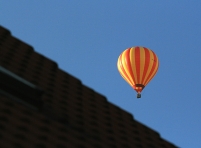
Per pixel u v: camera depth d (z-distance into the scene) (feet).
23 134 47.85
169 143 69.21
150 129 70.33
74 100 66.54
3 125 47.29
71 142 52.24
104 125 63.26
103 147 55.88
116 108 71.51
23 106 53.93
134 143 62.44
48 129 52.01
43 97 61.62
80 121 60.70
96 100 70.69
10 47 71.05
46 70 71.31
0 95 53.31
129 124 68.13
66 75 74.13
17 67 65.82
